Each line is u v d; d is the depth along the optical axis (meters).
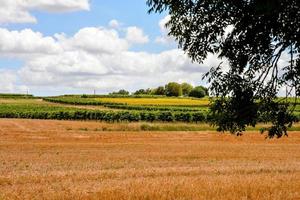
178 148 39.03
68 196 15.49
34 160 29.39
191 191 16.11
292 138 50.59
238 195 15.50
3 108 107.75
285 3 9.52
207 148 39.12
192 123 75.69
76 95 179.62
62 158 30.62
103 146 40.72
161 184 17.64
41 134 54.56
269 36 10.48
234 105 11.26
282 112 11.42
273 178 19.70
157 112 77.56
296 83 11.11
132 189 16.42
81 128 64.62
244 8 10.16
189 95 168.88
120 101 129.75
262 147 40.47
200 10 11.09
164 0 11.23
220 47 11.18
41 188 17.56
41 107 113.50
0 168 25.28
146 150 37.12
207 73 11.36
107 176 21.42
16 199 15.40
